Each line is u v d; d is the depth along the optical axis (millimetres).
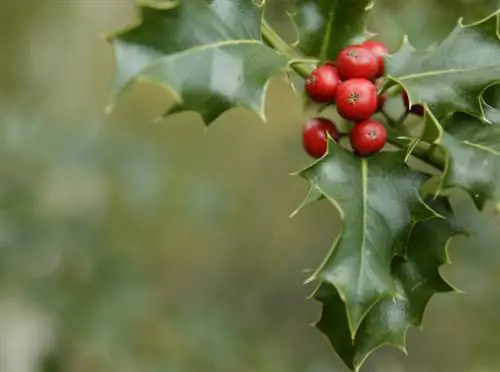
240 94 392
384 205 408
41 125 773
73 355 776
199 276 1070
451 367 925
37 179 748
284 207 1112
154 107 1051
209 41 394
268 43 432
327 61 431
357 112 414
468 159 410
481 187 408
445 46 419
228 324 804
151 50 386
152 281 882
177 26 390
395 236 406
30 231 724
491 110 422
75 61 1039
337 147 414
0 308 728
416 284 425
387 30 603
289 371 867
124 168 771
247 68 395
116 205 786
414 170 413
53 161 750
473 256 776
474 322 870
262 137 1104
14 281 716
